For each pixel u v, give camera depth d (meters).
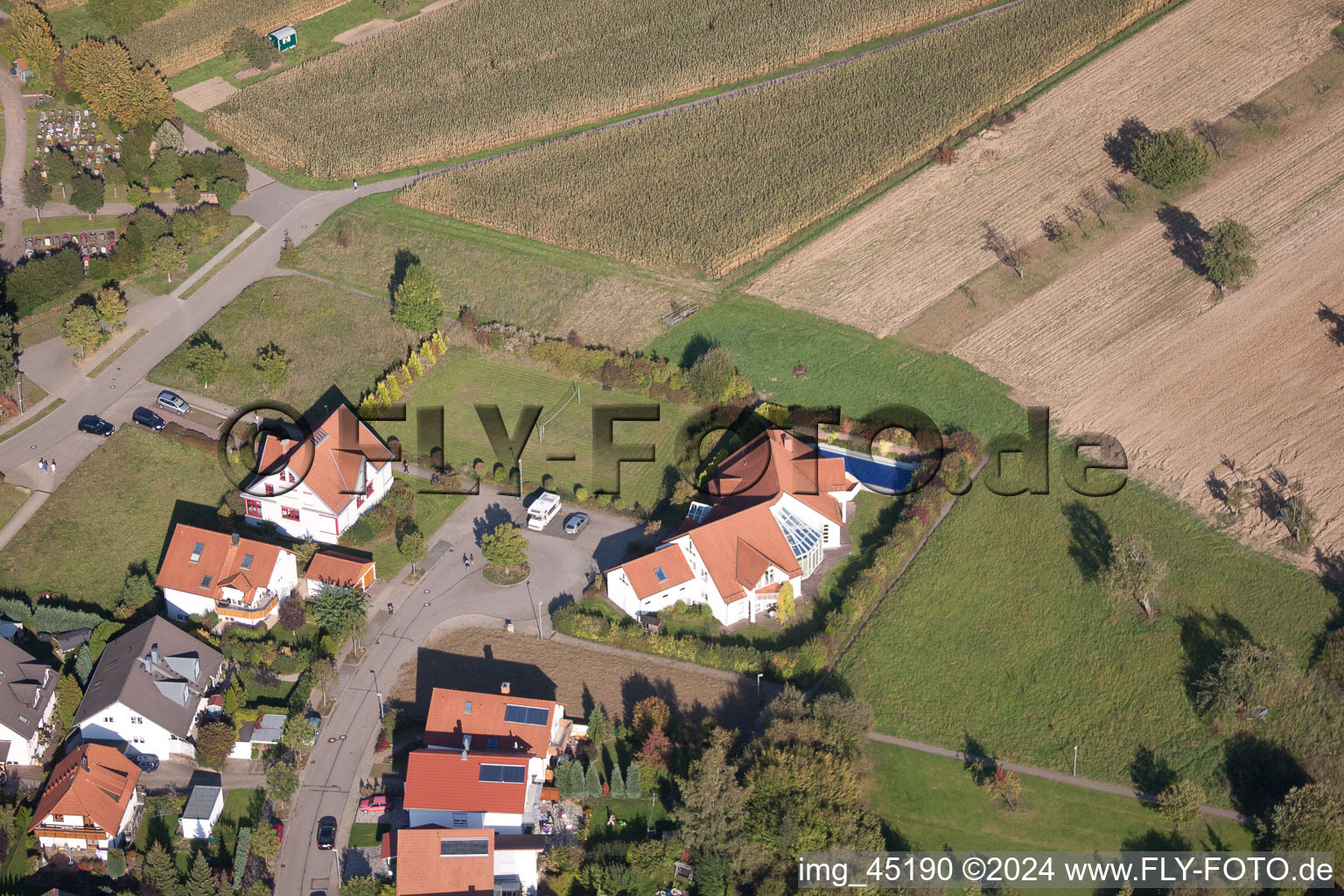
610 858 82.19
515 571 106.31
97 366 125.00
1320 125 150.88
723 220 145.62
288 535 109.62
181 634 96.19
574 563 107.44
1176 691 94.12
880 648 98.50
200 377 123.25
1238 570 102.62
